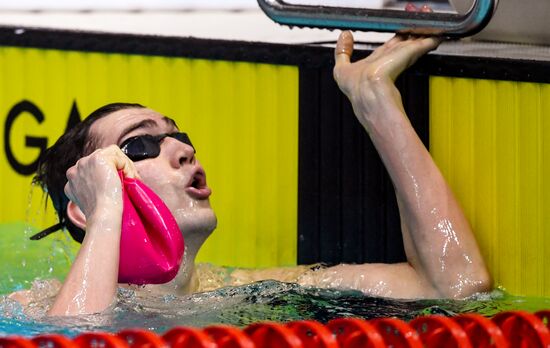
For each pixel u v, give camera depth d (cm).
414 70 976
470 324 664
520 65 952
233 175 1055
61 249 1055
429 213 890
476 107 968
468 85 968
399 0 1022
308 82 1026
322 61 1020
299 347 600
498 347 635
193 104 1062
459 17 880
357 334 631
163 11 1245
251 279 933
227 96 1052
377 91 916
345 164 1019
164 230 784
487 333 648
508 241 965
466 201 974
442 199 895
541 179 955
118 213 779
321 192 1029
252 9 1250
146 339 602
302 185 1034
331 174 1024
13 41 1105
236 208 1055
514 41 1020
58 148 914
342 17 901
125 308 770
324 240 1030
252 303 816
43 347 609
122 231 782
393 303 846
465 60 966
